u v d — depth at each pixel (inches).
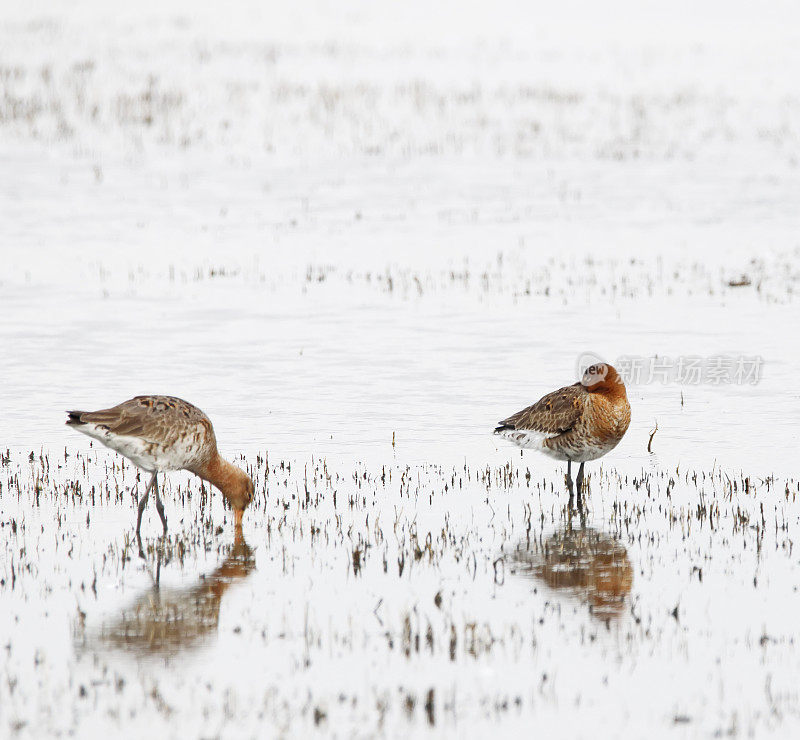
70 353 702.5
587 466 497.4
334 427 555.5
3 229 1089.4
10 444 529.0
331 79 1915.6
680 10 2704.2
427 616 340.8
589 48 2268.7
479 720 278.8
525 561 385.4
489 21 2583.7
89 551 398.6
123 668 309.1
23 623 337.7
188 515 439.5
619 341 722.8
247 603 352.5
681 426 552.4
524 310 811.4
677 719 278.1
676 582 364.5
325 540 406.9
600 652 314.5
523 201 1225.4
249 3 2765.7
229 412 580.7
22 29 2325.3
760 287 868.0
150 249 1026.1
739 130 1576.0
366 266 965.2
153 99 1721.2
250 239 1069.1
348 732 273.9
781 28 2436.0
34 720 280.1
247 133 1565.0
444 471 489.4
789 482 463.8
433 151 1481.3
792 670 302.4
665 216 1143.6
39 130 1528.1
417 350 708.7
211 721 279.6
